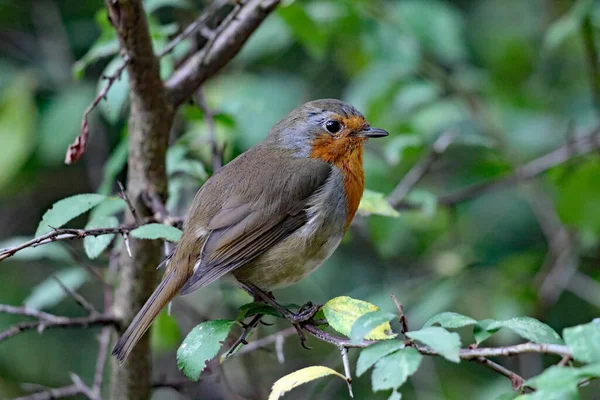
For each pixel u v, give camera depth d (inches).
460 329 423.5
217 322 227.9
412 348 183.8
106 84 279.6
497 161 434.3
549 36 403.2
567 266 441.1
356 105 433.7
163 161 312.2
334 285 461.1
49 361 442.9
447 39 434.0
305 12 403.2
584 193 409.4
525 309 422.0
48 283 340.8
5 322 436.1
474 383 431.8
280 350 330.3
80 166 494.6
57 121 445.4
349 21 430.9
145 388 336.5
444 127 481.1
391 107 435.5
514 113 454.3
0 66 450.3
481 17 512.1
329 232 299.3
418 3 436.1
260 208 287.4
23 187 477.4
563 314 468.1
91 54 332.8
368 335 210.7
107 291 336.5
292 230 291.3
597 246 459.8
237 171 300.8
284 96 447.5
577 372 158.4
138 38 282.4
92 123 466.6
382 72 431.8
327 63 503.8
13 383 425.4
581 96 484.1
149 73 293.1
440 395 422.9
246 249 282.4
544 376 159.5
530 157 458.6
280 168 300.8
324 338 213.0
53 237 227.1
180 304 417.1
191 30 301.3
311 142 315.6
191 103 352.2
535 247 464.8
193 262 278.5
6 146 425.4
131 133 309.7
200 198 292.5
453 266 442.6
